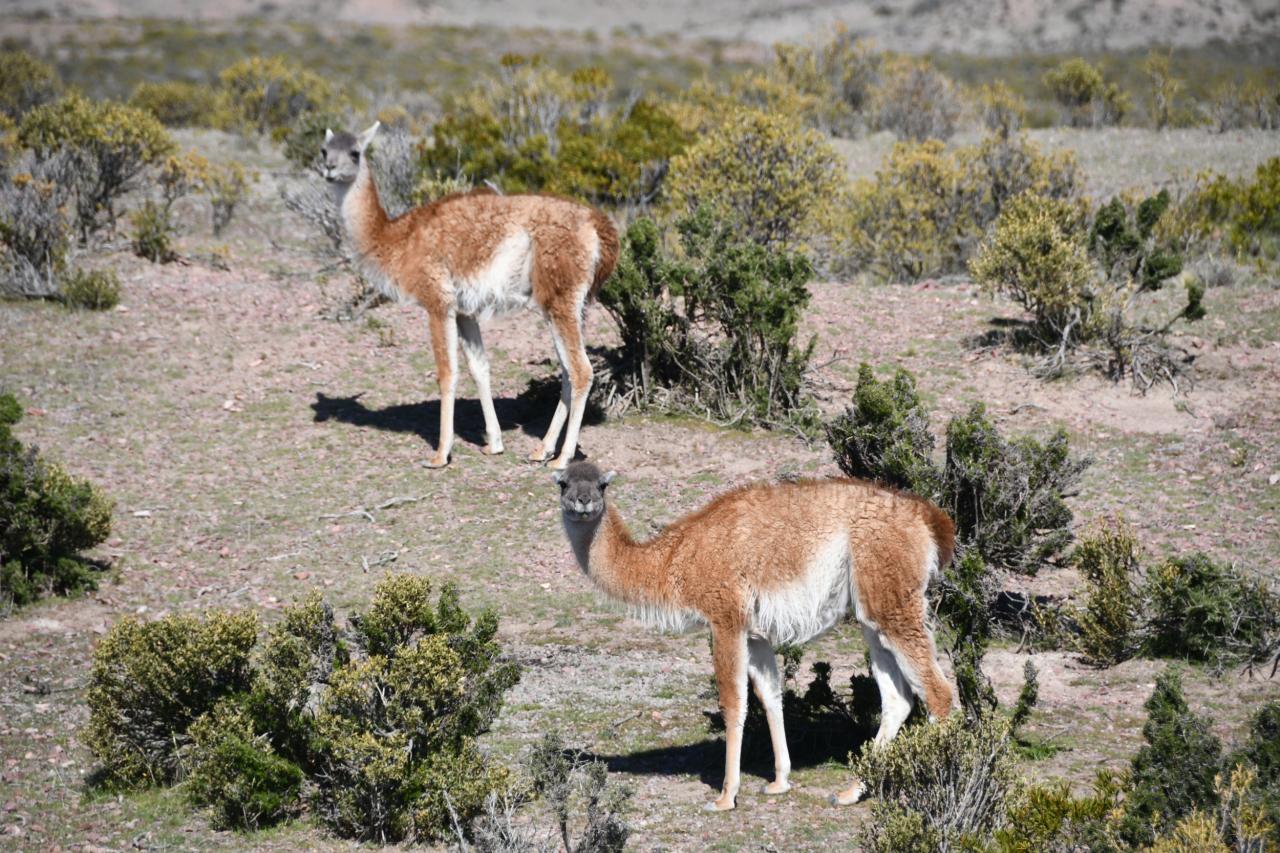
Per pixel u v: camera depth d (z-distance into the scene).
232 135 85.25
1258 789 17.78
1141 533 33.03
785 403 41.06
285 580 32.53
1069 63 100.44
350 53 176.12
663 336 41.38
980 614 24.38
